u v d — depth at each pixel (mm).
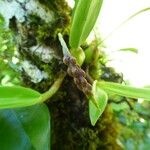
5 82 151
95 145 144
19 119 127
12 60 141
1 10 133
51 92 126
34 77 135
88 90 113
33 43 133
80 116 140
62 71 132
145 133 214
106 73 151
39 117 126
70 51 125
